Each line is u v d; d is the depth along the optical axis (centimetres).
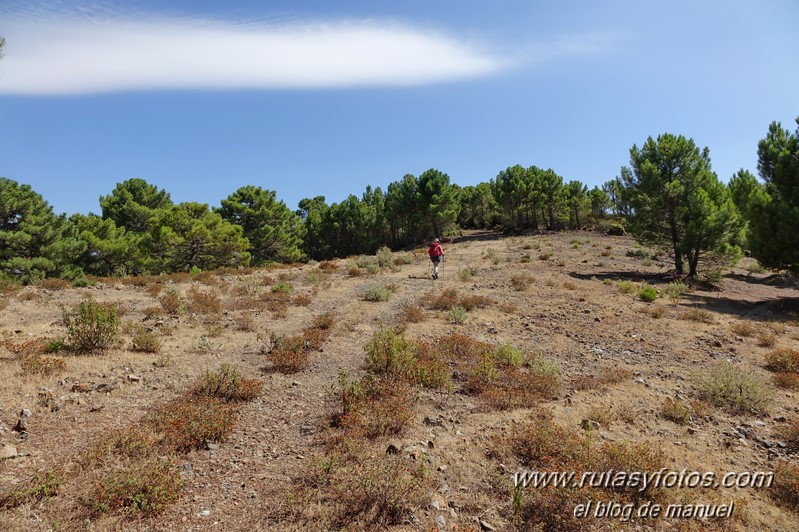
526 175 6238
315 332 1126
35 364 761
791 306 1855
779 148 2184
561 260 3091
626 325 1373
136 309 1446
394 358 848
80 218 3850
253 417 658
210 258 3769
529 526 434
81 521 396
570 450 559
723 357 1080
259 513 431
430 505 453
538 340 1180
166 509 425
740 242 2456
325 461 510
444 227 6141
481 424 662
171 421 581
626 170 2688
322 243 6831
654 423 695
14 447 507
